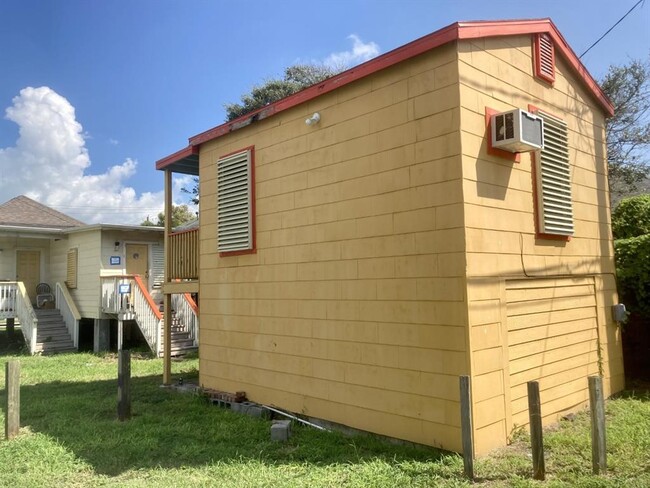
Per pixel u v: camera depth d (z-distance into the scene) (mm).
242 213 7363
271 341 6820
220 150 7996
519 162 5477
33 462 4895
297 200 6477
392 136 5336
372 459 4668
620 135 19047
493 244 4980
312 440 5379
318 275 6129
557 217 5980
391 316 5250
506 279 5133
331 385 5895
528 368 5367
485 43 5191
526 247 5477
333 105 6031
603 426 4016
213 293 8023
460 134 4723
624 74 19031
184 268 8883
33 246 17734
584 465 4219
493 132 5070
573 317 6297
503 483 3920
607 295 7137
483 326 4746
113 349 15297
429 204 4945
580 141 6887
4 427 6293
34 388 9117
